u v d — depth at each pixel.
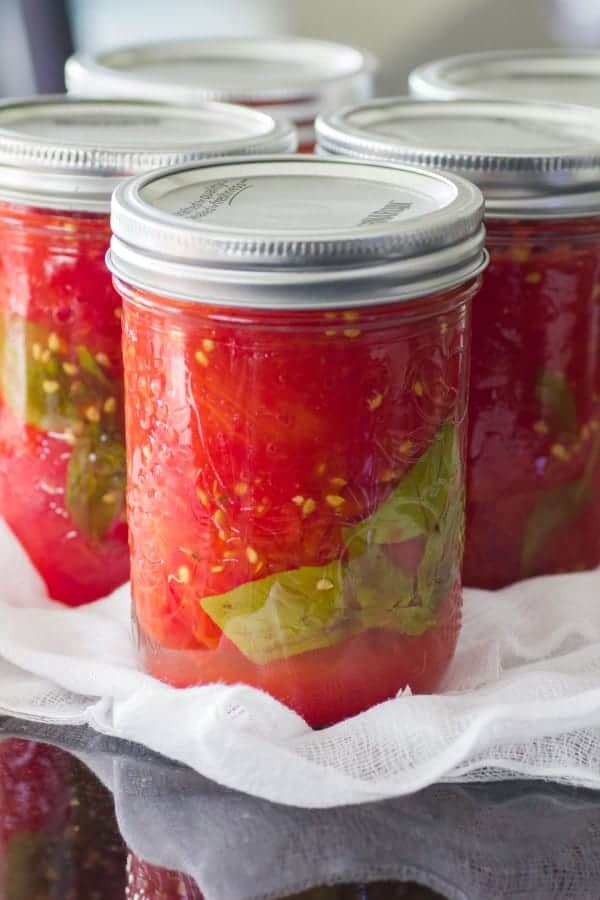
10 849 0.44
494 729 0.45
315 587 0.47
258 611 0.47
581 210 0.51
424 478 0.47
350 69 0.67
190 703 0.47
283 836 0.44
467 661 0.51
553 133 0.57
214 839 0.44
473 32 0.90
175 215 0.46
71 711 0.49
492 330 0.52
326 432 0.46
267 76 0.67
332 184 0.50
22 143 0.51
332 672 0.47
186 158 0.51
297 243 0.44
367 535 0.46
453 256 0.45
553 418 0.53
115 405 0.53
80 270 0.52
